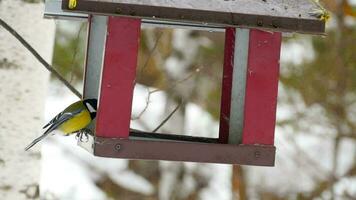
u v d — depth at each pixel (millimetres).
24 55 10406
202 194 17656
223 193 17578
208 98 17141
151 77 17938
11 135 10367
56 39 15766
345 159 17047
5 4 10461
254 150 8383
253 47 8500
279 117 15828
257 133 8453
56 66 15773
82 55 15883
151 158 8102
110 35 8203
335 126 15477
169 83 17578
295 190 16312
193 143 8156
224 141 8875
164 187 17734
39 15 10609
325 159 17016
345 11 15406
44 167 17641
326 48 15570
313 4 8625
